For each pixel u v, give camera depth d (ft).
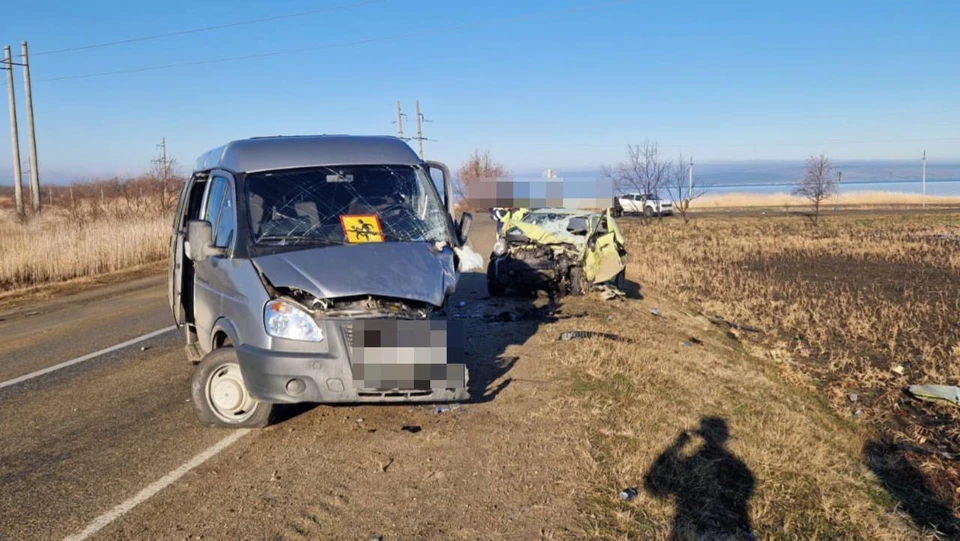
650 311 40.55
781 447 20.38
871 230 112.47
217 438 18.37
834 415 26.71
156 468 16.56
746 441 20.36
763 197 248.93
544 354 26.68
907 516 17.93
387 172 20.71
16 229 79.05
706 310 46.47
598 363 25.18
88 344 31.37
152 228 72.84
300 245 18.53
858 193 258.37
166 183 112.37
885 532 16.43
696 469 17.42
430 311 17.56
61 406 21.71
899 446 23.75
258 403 18.54
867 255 79.87
